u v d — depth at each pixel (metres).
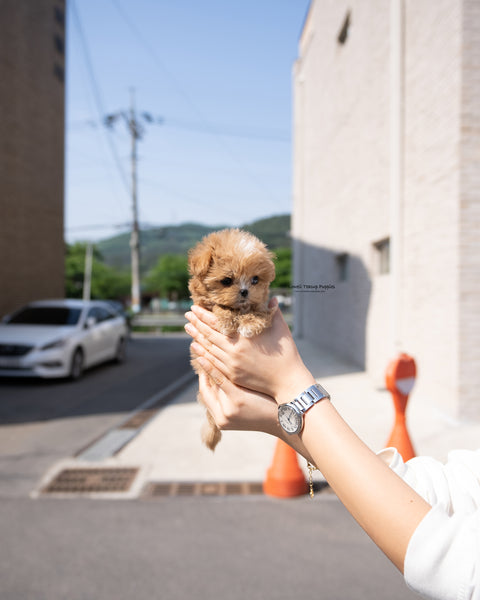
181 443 5.41
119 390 8.70
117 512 3.76
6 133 13.14
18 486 4.28
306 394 0.92
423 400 6.63
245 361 0.96
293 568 3.01
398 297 7.35
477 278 5.67
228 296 1.00
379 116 8.36
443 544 0.73
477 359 5.68
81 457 4.98
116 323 12.17
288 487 4.00
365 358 9.38
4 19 12.97
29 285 14.27
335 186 11.88
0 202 12.91
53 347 9.05
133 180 35.31
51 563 3.06
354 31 9.95
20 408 7.27
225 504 3.91
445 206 5.99
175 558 3.12
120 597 2.72
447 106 5.90
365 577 2.92
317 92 14.11
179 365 12.12
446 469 0.97
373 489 0.79
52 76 15.48
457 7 5.61
